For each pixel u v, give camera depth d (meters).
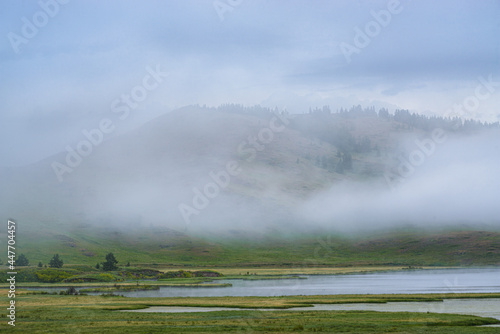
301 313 71.75
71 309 77.25
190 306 82.62
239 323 61.75
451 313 72.19
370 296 96.50
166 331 56.09
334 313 71.44
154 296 104.75
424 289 119.50
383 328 57.59
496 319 64.75
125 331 56.34
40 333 55.19
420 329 56.97
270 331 55.91
